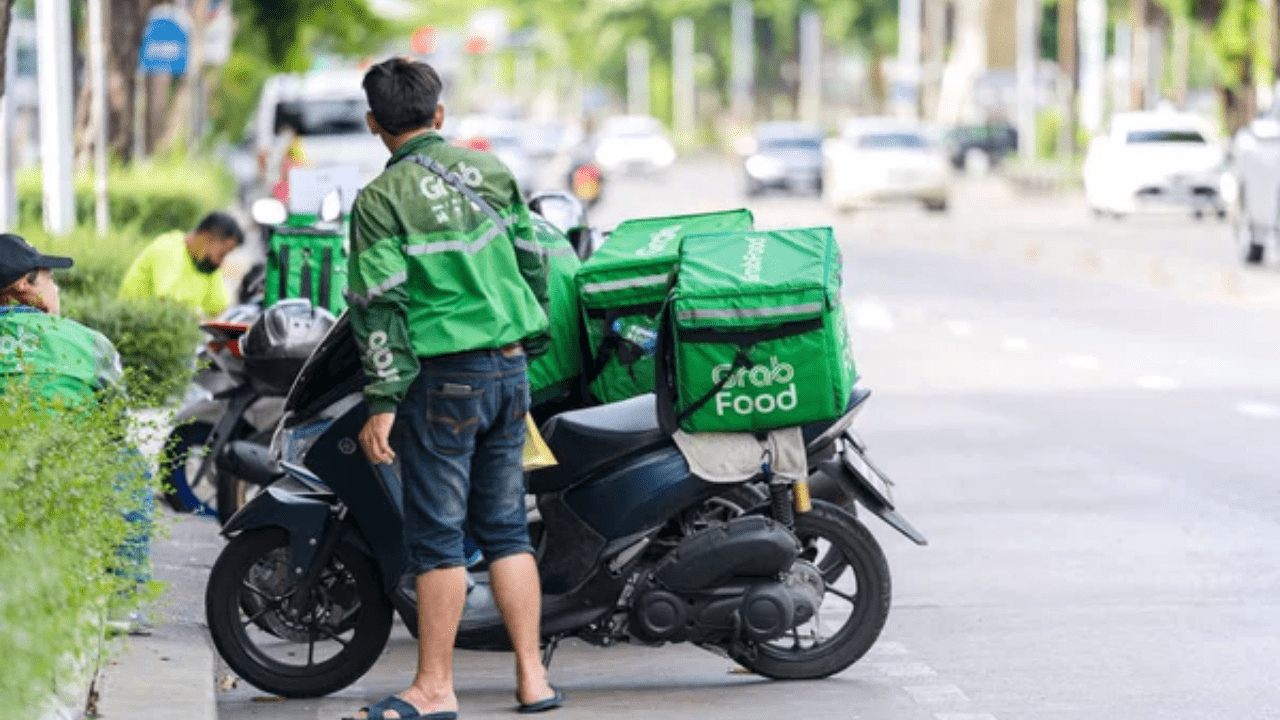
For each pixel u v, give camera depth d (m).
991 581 15.98
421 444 11.42
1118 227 63.72
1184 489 19.81
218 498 17.30
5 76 18.41
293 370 16.16
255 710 12.41
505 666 13.77
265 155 53.88
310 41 64.12
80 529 10.92
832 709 12.23
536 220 13.47
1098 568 16.36
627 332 13.11
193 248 22.86
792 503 12.65
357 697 12.79
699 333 12.23
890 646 13.91
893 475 20.94
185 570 16.08
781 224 68.81
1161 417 24.55
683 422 12.31
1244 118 76.75
